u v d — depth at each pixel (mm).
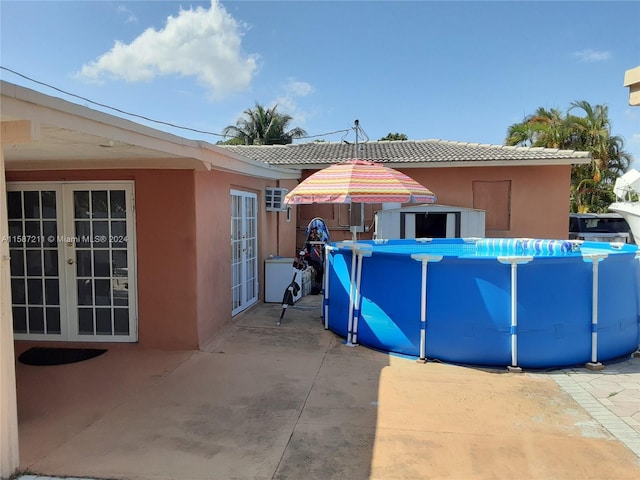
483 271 5758
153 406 4699
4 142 3301
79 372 5664
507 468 3561
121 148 4777
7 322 3469
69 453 3797
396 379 5418
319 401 4812
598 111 24688
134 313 6633
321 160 13656
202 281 6641
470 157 12727
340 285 7211
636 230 14672
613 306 5992
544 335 5688
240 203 8703
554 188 12695
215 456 3748
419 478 3436
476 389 5129
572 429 4199
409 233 12297
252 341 6945
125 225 6562
